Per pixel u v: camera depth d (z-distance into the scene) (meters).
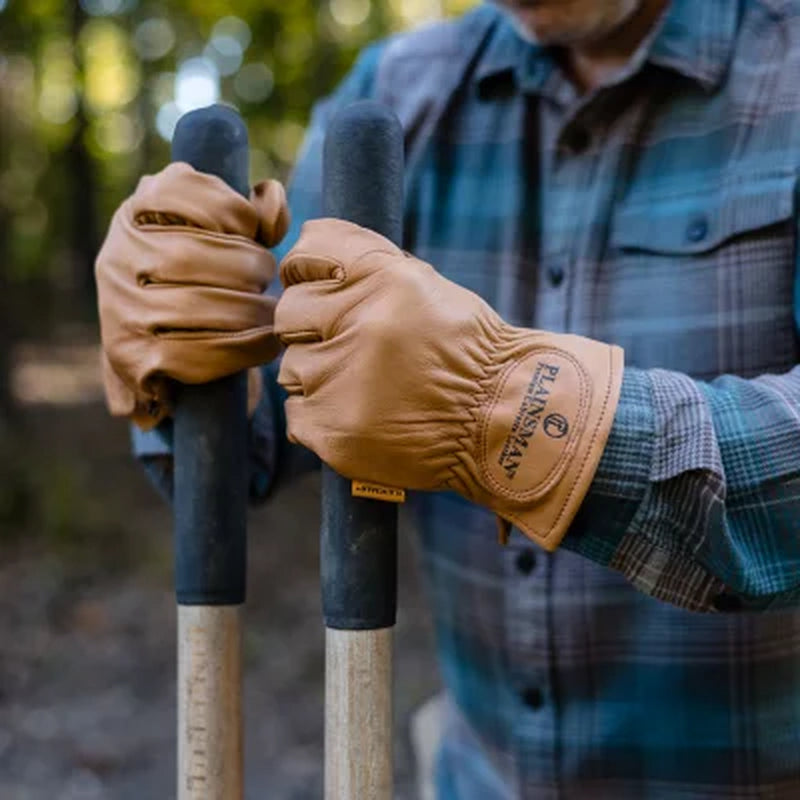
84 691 4.44
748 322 1.30
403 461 1.04
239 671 1.22
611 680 1.41
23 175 13.47
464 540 1.49
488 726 1.54
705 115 1.35
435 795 1.74
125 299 1.16
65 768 3.83
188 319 1.13
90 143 12.85
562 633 1.41
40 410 9.27
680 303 1.33
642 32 1.37
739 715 1.37
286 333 1.06
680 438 1.04
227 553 1.20
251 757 3.96
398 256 1.05
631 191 1.38
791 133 1.28
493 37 1.51
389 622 1.09
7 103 10.77
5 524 5.96
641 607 1.38
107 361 1.26
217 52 10.58
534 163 1.46
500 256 1.45
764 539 1.07
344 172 1.07
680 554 1.06
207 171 1.17
